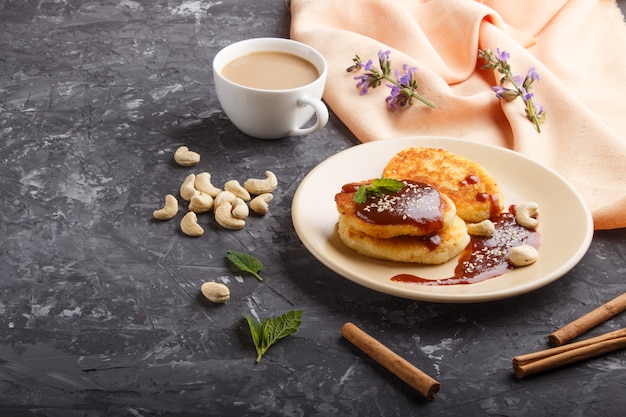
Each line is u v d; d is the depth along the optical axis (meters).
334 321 0.82
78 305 0.83
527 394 0.78
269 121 0.98
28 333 0.81
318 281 0.86
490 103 1.04
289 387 0.78
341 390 0.78
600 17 1.20
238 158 0.98
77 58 1.10
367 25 1.14
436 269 0.86
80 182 0.94
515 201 0.92
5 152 0.97
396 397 0.78
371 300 0.84
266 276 0.86
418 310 0.83
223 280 0.85
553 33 1.16
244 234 0.90
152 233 0.89
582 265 0.88
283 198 0.94
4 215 0.90
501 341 0.81
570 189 0.91
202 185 0.93
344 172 0.94
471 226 0.89
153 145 0.99
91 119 1.02
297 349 0.80
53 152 0.97
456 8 1.13
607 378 0.79
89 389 0.77
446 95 1.04
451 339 0.81
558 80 1.05
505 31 1.14
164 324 0.82
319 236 0.87
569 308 0.84
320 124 0.98
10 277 0.85
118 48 1.12
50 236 0.88
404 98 1.04
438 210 0.86
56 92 1.05
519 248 0.86
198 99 1.05
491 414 0.77
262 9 1.21
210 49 1.13
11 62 1.09
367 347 0.80
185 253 0.88
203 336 0.81
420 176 0.92
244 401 0.77
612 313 0.83
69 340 0.80
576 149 1.00
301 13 1.14
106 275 0.85
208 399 0.77
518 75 1.07
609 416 0.77
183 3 1.21
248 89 0.95
